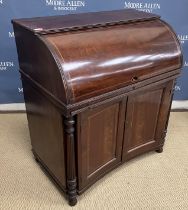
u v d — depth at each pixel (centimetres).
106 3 206
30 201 150
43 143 157
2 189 158
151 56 140
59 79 111
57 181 154
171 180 166
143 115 161
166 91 162
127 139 161
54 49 113
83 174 143
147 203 150
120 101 139
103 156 152
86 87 117
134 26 145
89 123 130
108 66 124
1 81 228
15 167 175
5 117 232
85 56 118
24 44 134
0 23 205
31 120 164
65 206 147
